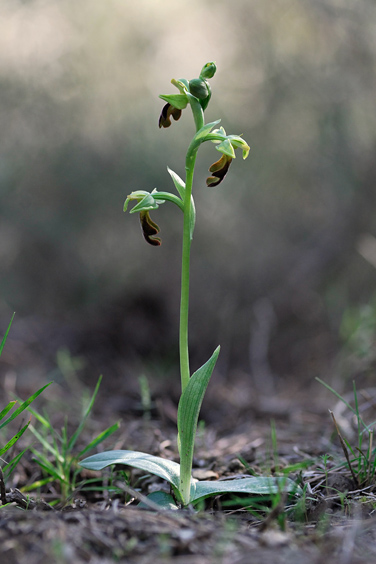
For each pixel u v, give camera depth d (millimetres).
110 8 7496
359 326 5301
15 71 7605
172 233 7988
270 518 1895
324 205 7641
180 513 2088
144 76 7672
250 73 7711
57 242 7980
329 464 3012
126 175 7613
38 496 2693
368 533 1938
